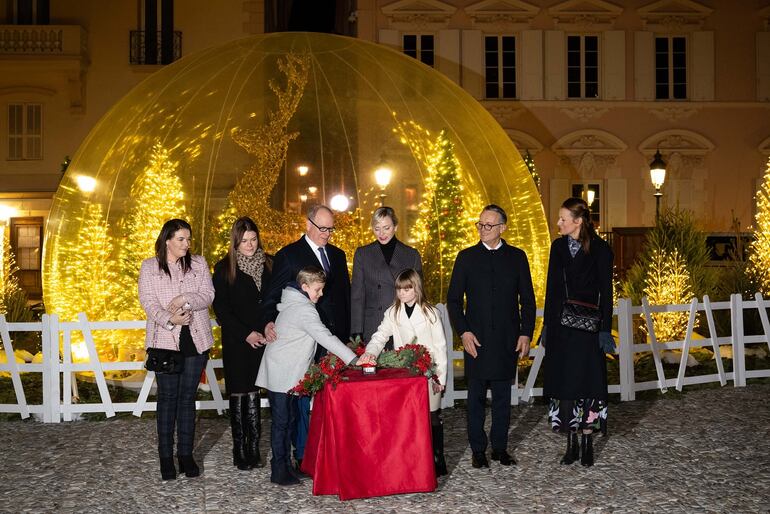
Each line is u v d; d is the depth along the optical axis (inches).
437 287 435.5
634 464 255.6
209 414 342.3
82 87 1011.3
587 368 248.2
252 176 429.4
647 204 1007.0
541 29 995.3
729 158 1011.9
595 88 1007.6
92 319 425.7
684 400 358.3
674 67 1015.0
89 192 440.5
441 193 442.0
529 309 257.4
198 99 443.8
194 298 240.7
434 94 468.8
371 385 225.1
